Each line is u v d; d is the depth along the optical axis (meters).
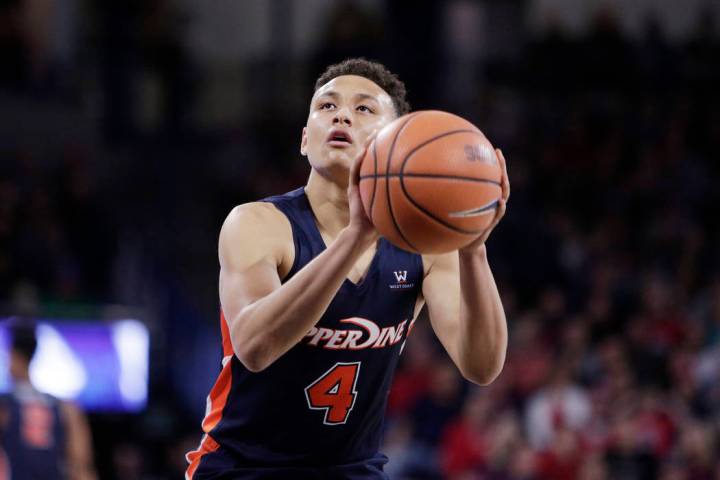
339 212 7.14
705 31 34.03
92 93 33.47
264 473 7.11
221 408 7.20
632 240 27.33
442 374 21.14
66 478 13.49
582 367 21.50
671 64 33.12
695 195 28.75
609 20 33.50
